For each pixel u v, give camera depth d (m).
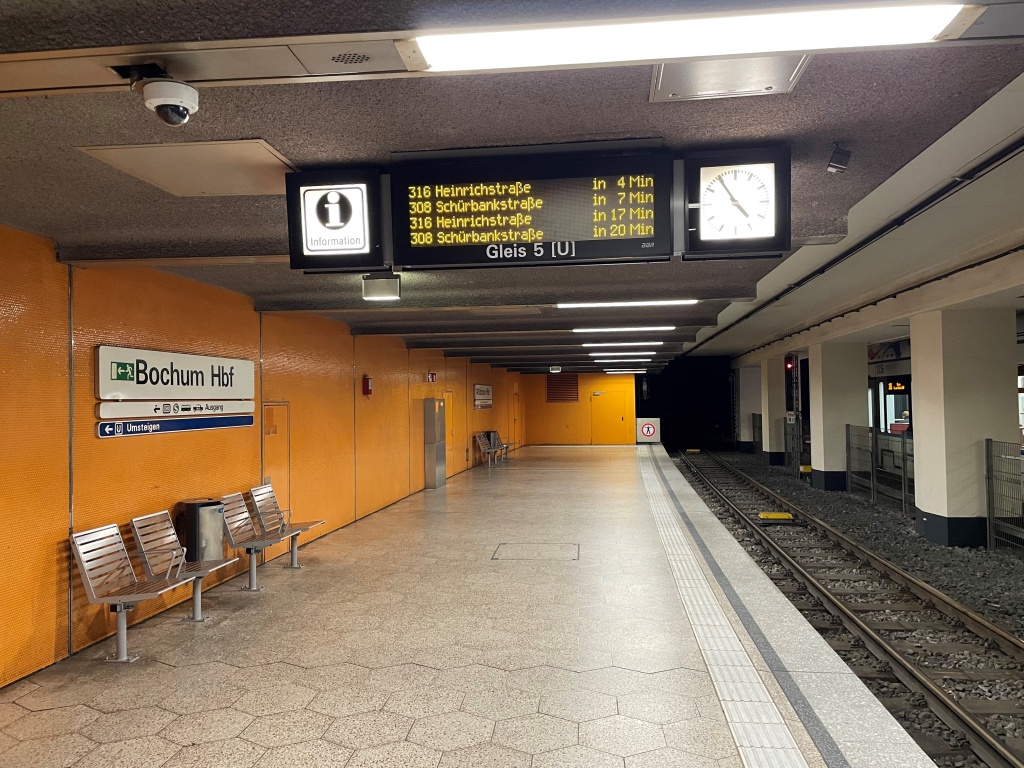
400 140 2.91
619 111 2.65
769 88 2.42
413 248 3.07
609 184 3.00
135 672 4.21
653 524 9.08
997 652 5.23
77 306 4.71
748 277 6.50
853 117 2.72
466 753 3.15
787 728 3.23
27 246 4.31
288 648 4.57
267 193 3.57
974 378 8.52
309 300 7.07
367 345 10.34
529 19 1.84
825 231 3.96
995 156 4.06
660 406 33.22
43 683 4.07
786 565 8.20
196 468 6.02
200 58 2.04
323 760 3.11
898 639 5.58
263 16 1.92
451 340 12.39
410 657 4.36
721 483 16.42
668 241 2.99
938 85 2.45
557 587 5.96
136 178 3.34
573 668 4.13
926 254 7.30
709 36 1.90
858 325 11.21
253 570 6.05
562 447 26.27
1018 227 6.08
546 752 3.14
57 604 4.45
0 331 4.09
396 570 6.69
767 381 20.19
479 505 11.05
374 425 10.55
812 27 1.85
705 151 2.99
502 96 2.50
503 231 3.04
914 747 3.02
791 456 19.83
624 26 1.85
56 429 4.51
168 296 5.72
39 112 2.56
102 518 4.89
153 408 5.45
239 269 5.67
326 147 2.97
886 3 1.75
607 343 13.55
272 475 7.37
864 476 14.30
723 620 4.96
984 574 7.24
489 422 20.44
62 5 1.95
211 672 4.18
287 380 7.76
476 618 5.13
